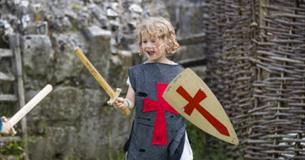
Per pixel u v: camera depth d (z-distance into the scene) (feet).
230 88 27.66
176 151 17.04
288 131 21.93
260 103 22.62
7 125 16.30
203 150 28.27
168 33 17.13
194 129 29.40
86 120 26.71
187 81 16.57
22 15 26.71
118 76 27.17
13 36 25.66
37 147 25.84
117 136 27.30
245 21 25.52
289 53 21.75
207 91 16.63
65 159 26.43
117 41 28.04
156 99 17.02
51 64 25.96
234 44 26.86
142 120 17.12
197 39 35.09
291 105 21.83
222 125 16.81
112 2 29.12
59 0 27.53
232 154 26.84
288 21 21.71
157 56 17.15
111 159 26.89
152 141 17.08
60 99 26.23
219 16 29.76
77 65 26.35
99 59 26.71
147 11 29.81
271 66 22.11
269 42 22.18
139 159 17.20
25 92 25.76
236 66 26.55
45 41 25.79
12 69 25.77
